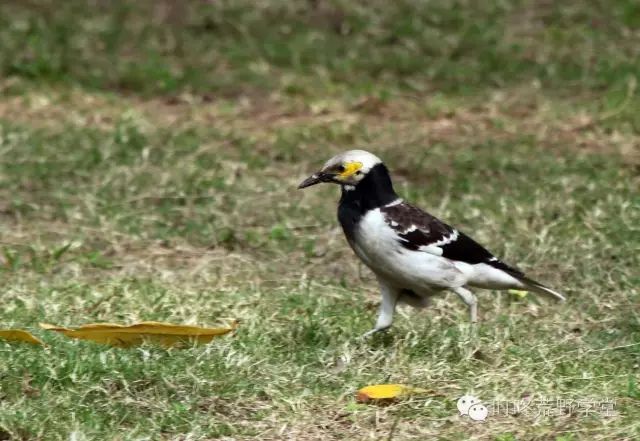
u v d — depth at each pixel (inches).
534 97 712.4
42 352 386.3
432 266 399.2
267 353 397.7
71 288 460.4
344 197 402.9
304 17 828.6
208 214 553.0
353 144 643.5
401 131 665.0
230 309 443.5
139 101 717.9
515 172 596.4
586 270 479.5
